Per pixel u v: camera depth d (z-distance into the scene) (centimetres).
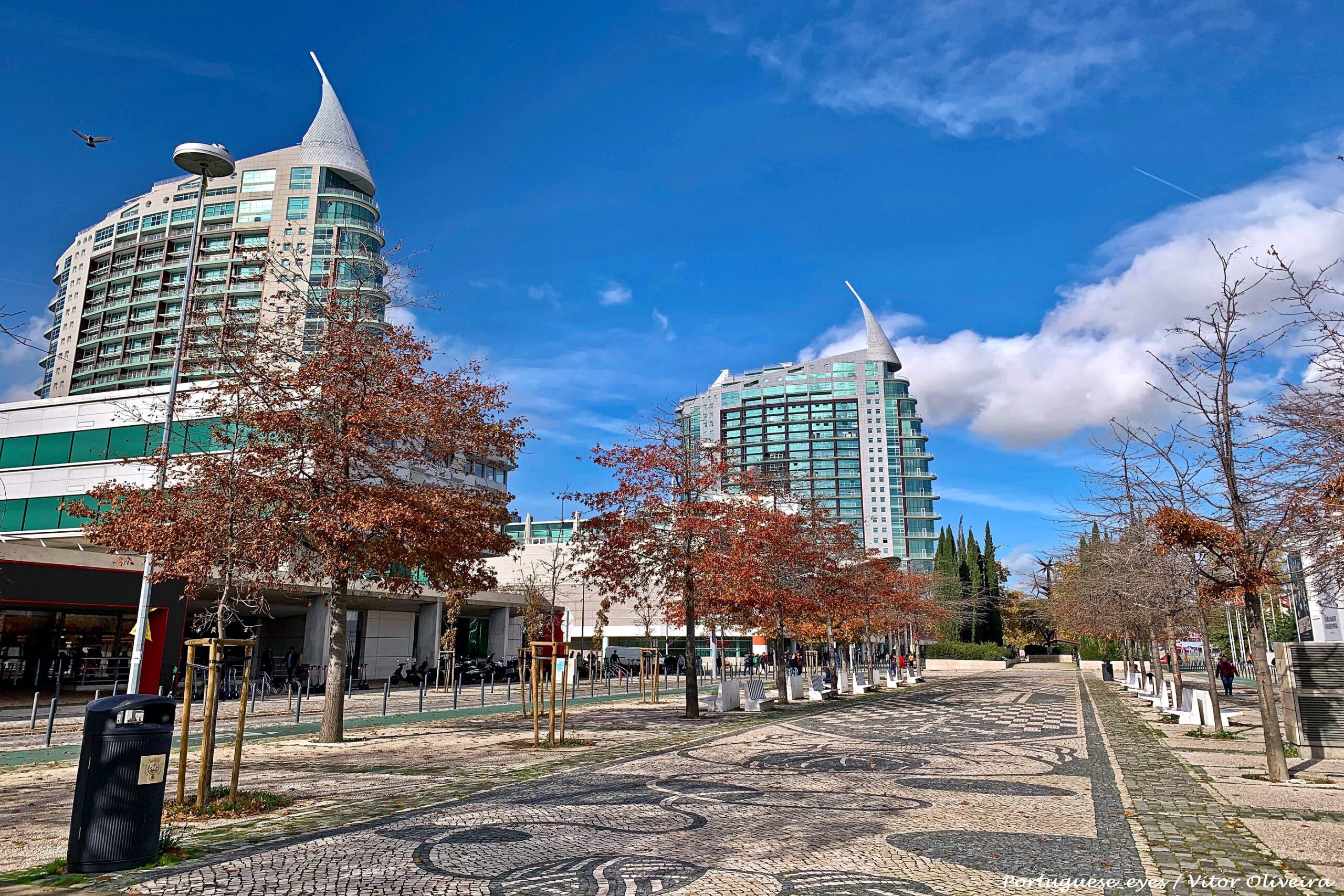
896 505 17650
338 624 1812
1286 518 1255
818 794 1127
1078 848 816
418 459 1986
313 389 1838
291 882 675
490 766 1402
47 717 2386
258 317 1895
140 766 732
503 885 675
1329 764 1453
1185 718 2253
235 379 1798
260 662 4050
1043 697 3547
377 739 1866
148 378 10806
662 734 1969
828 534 3512
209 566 1535
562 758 1504
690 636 2486
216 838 837
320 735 1828
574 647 6675
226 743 1777
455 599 2497
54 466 3875
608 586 2506
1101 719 2409
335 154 10906
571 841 827
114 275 11469
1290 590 1545
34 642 2825
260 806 1000
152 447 2928
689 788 1170
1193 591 1931
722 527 2462
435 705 2969
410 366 1884
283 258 2017
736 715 2556
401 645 4988
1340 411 1203
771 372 19612
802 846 814
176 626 3103
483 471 6600
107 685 2962
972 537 9956
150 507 1631
